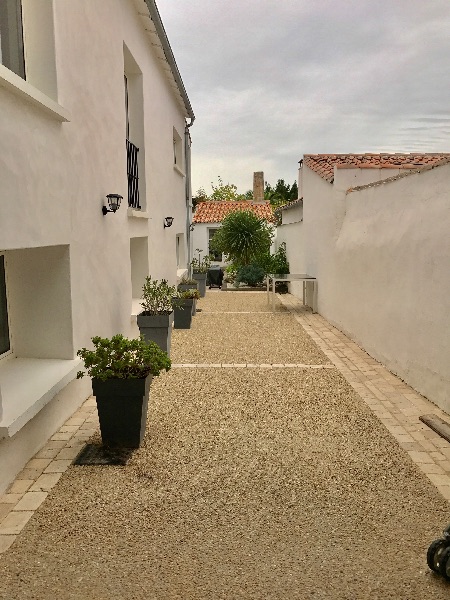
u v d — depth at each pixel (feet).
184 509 11.09
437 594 8.45
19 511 10.92
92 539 9.93
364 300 27.32
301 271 50.11
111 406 14.02
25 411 12.11
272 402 18.52
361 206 28.66
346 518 10.78
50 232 14.43
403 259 21.25
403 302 21.24
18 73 14.67
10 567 9.08
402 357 21.38
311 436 15.33
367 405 18.22
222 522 10.59
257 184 110.11
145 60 28.19
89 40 18.26
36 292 16.21
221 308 45.11
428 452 14.20
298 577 8.85
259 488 12.07
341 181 33.17
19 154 12.48
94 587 8.57
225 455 13.91
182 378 21.70
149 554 9.48
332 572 8.98
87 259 17.93
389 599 8.32
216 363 24.44
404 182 21.56
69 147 16.05
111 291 21.09
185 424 16.22
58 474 12.60
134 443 14.29
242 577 8.84
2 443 11.63
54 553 9.48
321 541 9.94
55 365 15.81
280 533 10.20
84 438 14.83
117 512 10.92
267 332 32.99
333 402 18.54
